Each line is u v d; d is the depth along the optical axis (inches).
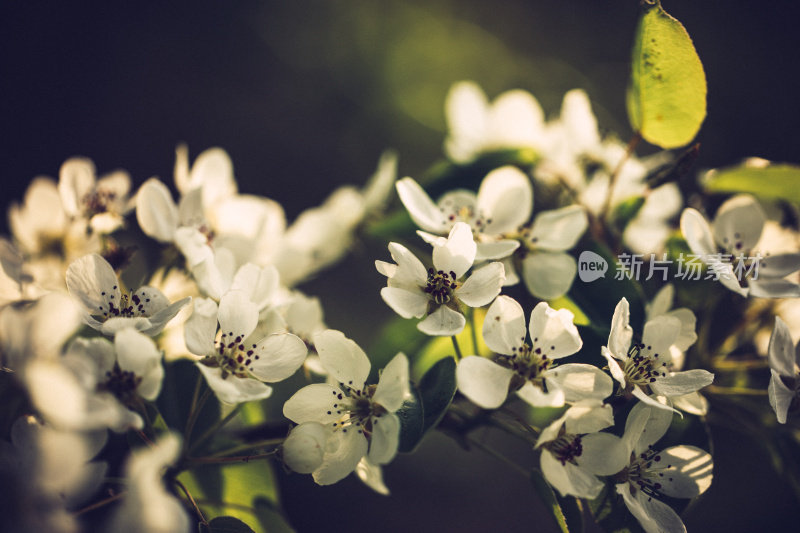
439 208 22.0
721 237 21.9
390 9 43.3
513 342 20.1
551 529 33.6
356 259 35.0
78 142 45.5
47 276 21.6
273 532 21.4
